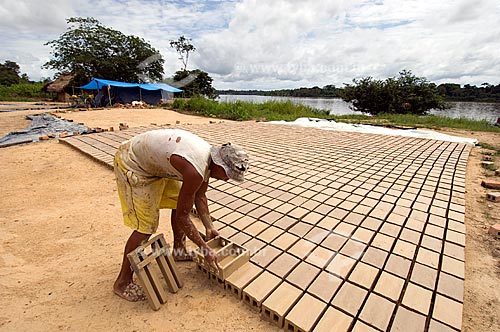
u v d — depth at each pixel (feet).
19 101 85.10
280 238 8.56
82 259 7.99
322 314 5.82
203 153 5.55
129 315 6.08
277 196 11.71
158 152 5.50
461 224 9.44
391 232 8.92
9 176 14.58
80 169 15.71
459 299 6.21
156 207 6.23
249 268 7.16
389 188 12.65
